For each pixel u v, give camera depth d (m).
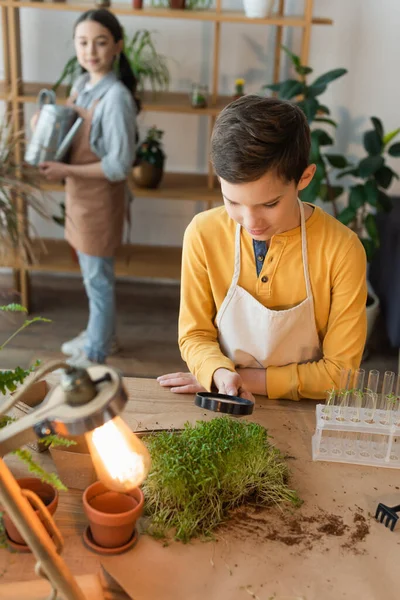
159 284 4.28
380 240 3.81
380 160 3.22
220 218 1.53
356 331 1.52
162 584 0.97
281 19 3.24
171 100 3.57
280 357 1.58
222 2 3.67
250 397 1.44
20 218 3.00
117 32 2.79
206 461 1.12
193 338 1.59
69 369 0.73
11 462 1.22
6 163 2.89
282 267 1.50
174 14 3.23
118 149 2.81
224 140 1.19
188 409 1.40
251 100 1.23
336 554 1.05
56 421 0.71
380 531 1.10
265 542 1.06
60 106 2.83
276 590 0.97
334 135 3.92
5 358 3.23
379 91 3.81
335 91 3.83
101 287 3.11
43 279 4.20
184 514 1.08
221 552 1.04
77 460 1.12
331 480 1.22
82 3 3.36
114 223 3.00
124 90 2.81
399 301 3.37
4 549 1.03
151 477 1.11
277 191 1.23
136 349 3.44
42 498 1.11
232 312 1.55
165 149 4.00
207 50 3.78
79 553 1.03
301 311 1.51
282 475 1.20
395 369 3.32
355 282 1.50
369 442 1.29
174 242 4.20
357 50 3.74
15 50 3.32
